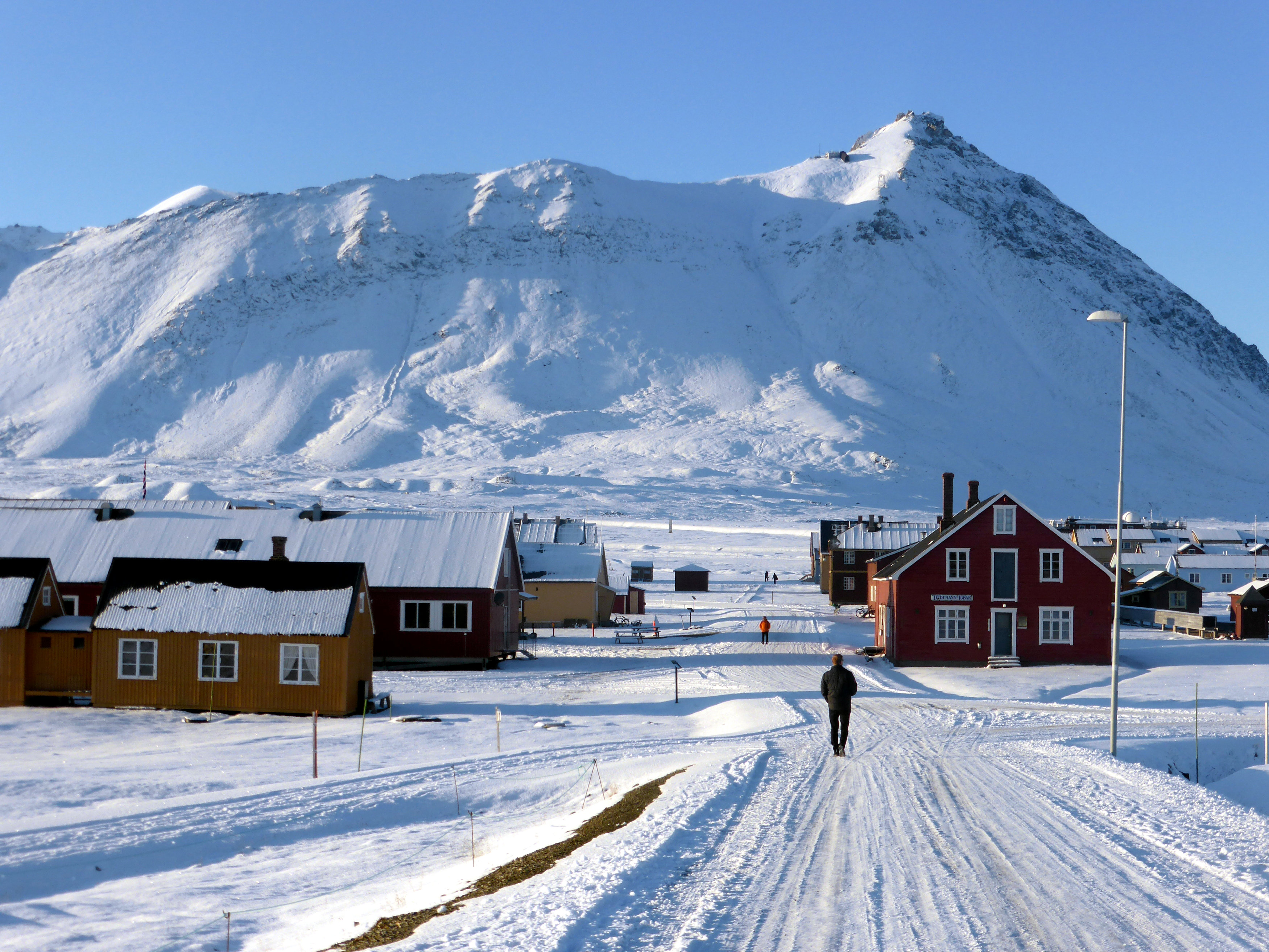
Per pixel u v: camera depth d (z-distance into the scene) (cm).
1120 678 4444
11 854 1566
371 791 2005
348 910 1302
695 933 1011
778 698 3481
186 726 3062
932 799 1739
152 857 1586
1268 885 1227
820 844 1409
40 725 3067
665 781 1952
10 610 3506
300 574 3453
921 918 1077
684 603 9412
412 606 4728
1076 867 1305
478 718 3181
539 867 1377
